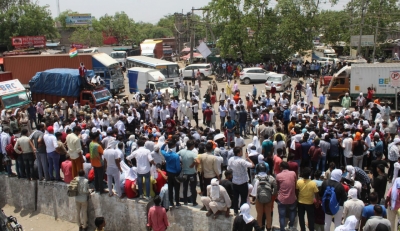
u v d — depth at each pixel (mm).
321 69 39719
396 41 46781
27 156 12297
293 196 8391
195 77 39969
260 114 18672
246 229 7633
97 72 32719
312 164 12422
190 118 20953
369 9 44438
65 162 11734
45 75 26656
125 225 10734
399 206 8844
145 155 10266
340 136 13547
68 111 21703
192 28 49438
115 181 10664
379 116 17344
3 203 13352
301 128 14891
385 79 24969
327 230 8516
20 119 19328
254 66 42688
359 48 36750
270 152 11711
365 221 7980
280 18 42219
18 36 60250
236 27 42250
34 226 11758
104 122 17328
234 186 8984
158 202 8992
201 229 9438
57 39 80875
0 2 65062
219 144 12242
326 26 46938
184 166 9734
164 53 66812
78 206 10977
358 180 9945
